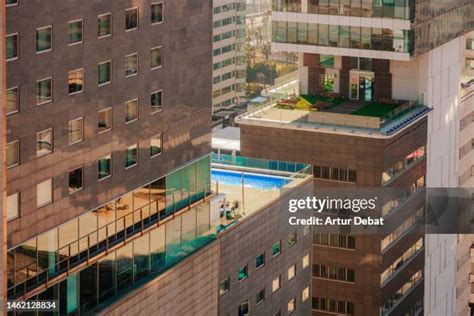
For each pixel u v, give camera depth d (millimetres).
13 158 78812
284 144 149125
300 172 121250
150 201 93812
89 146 85562
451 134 170375
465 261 187375
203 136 100062
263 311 113688
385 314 150875
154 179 93812
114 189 89000
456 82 169875
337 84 158875
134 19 89062
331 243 148125
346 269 148500
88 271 87188
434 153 163375
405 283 157250
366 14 151250
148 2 90438
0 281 78125
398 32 150625
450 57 166375
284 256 116875
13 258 79812
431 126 160750
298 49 155500
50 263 83188
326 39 154125
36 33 79375
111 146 88062
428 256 165750
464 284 188375
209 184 102125
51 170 82062
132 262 92062
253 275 111000
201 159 100250
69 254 84875
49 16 80250
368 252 147375
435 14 156625
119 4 87125
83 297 86938
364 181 146625
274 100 156125
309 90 160125
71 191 84375
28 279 81438
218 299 104812
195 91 97938
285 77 162875
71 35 82562
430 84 158875
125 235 90812
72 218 84812
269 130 149375
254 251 110688
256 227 110500
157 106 93062
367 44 152500
